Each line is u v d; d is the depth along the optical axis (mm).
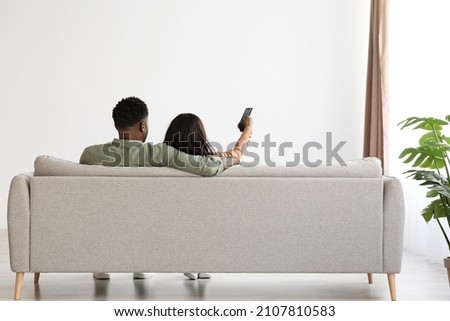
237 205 3830
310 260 3854
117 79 7059
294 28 7078
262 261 3850
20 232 3826
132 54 7059
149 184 3818
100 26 7047
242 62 7082
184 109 7074
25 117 7059
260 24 7078
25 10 7039
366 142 6734
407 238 6004
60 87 7059
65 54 7051
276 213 3834
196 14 7062
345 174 3871
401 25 6273
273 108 7078
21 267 3836
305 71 7078
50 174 3855
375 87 6570
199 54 7070
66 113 7066
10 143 7062
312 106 7082
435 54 5402
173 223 3834
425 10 5648
